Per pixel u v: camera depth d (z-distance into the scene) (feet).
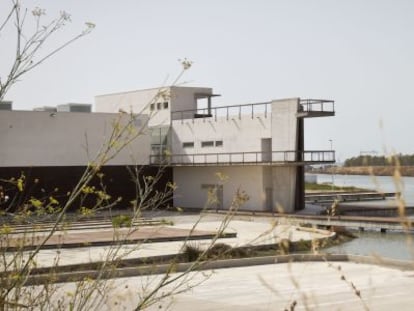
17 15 13.25
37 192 143.64
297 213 137.80
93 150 150.71
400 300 53.42
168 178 165.27
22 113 143.33
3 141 141.08
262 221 129.70
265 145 146.61
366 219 114.11
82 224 113.09
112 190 151.64
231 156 153.48
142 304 12.78
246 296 54.54
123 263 67.26
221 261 72.23
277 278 63.98
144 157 158.10
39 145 145.07
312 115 138.31
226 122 154.30
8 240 13.52
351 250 90.12
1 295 12.55
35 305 13.70
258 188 147.23
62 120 147.74
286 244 7.53
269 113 144.77
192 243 84.69
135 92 175.11
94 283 13.67
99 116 151.94
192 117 167.12
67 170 147.54
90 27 13.99
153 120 170.40
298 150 140.56
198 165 153.58
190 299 52.85
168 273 13.00
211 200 13.84
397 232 114.01
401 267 71.20
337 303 51.88
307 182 292.61
